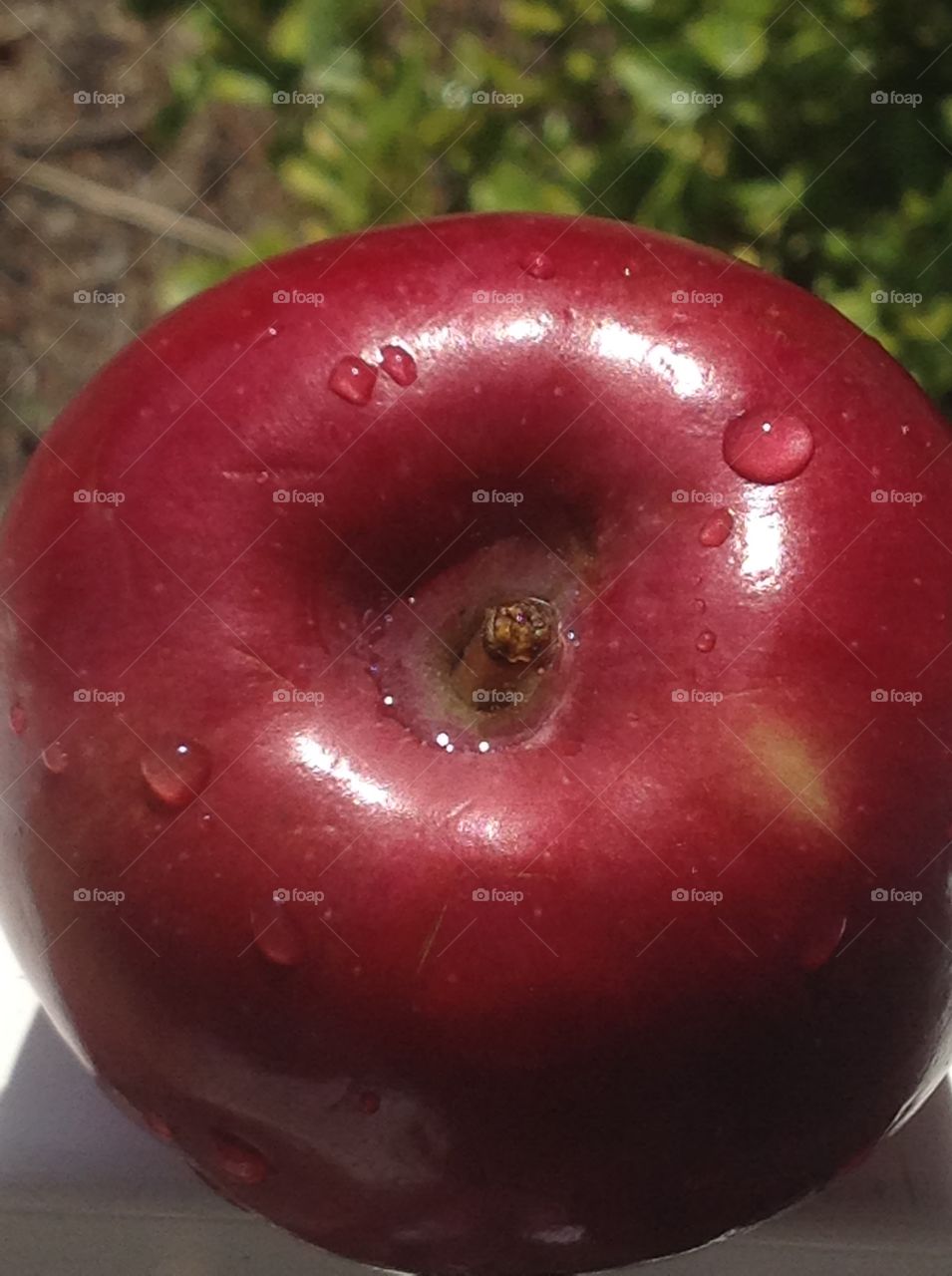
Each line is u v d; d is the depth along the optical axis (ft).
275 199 1.31
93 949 0.44
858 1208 0.54
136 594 0.44
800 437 0.44
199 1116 0.46
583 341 0.45
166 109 1.00
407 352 0.45
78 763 0.44
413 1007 0.41
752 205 0.86
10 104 1.39
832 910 0.42
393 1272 0.50
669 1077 0.42
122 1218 0.55
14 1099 0.59
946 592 0.44
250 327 0.46
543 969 0.41
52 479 0.47
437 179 0.97
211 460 0.44
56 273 1.37
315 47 0.92
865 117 0.84
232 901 0.42
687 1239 0.47
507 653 0.43
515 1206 0.45
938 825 0.43
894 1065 0.46
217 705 0.43
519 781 0.42
